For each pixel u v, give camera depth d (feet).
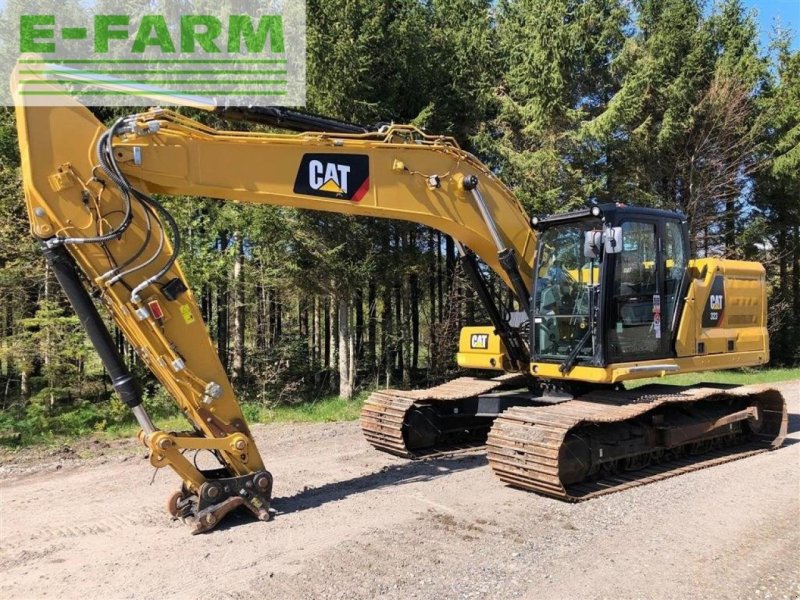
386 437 25.26
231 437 16.93
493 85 57.21
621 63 55.42
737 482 21.35
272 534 16.21
